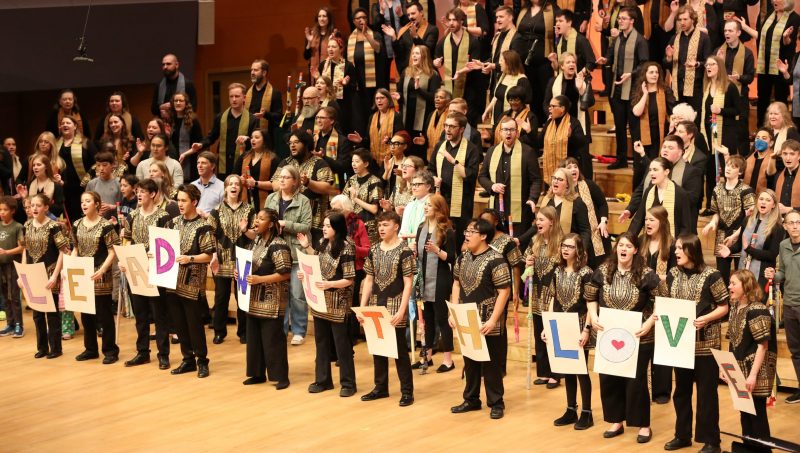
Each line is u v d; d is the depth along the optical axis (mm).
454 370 11453
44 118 18547
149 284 11570
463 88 15062
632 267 9117
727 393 10406
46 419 10086
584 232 10977
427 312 11484
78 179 14883
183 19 17219
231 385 11094
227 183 12570
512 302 12523
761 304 8641
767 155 11891
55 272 12109
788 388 10516
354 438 9375
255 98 15562
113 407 10422
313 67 16484
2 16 15625
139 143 14594
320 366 10773
